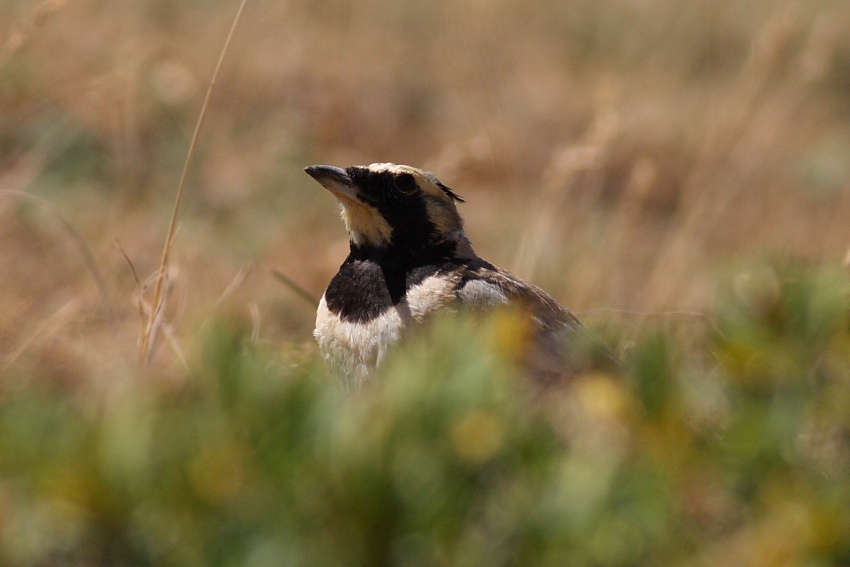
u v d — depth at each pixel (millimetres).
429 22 45312
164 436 7469
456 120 37938
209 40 37344
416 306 15117
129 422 7395
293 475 7266
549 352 13891
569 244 24422
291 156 32781
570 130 39062
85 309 17875
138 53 30875
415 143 36531
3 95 27156
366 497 7070
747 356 9102
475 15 28859
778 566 7332
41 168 26203
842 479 8000
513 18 50969
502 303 15188
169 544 7211
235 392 7766
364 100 37562
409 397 7449
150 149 29859
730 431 8523
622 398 8398
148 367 13641
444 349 7875
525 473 7441
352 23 42844
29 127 27281
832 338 9250
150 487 7199
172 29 38000
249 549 7098
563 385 12422
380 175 16062
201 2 42125
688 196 26250
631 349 11430
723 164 27297
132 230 25891
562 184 23688
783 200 36438
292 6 40875
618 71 47438
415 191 16141
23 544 7336
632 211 26016
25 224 24484
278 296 23609
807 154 40219
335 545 7082
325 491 7191
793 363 9031
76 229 24375
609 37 50875
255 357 8156
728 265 10570
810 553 7352
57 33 32000
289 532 7109
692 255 22656
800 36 39750
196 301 20234
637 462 7867
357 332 15234
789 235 32719
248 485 7297
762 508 7863
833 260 10625
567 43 49938
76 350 15516
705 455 8211
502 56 45938
